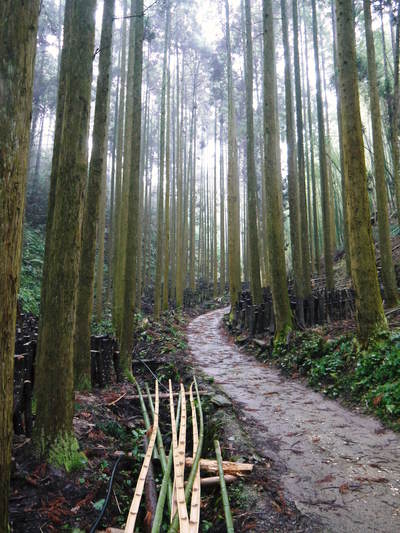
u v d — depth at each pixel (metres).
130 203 7.42
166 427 5.06
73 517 2.86
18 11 1.90
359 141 6.18
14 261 1.87
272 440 4.07
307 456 3.63
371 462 3.42
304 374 6.80
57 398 3.36
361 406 4.96
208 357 9.45
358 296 6.10
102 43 6.02
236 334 12.23
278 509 2.73
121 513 3.13
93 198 5.82
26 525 2.66
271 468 3.40
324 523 2.54
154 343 10.88
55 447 3.29
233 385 6.59
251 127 11.62
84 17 3.70
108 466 3.65
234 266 15.21
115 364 6.77
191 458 3.65
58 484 3.11
